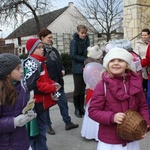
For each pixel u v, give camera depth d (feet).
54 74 15.56
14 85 8.04
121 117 7.89
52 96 11.93
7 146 7.82
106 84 8.54
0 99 7.62
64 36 81.05
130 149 8.60
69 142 14.64
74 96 19.19
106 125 8.48
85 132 14.78
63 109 16.49
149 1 36.58
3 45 88.38
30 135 11.49
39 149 12.02
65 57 50.39
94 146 13.92
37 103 11.44
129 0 36.29
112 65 8.40
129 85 8.54
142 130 7.88
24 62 10.52
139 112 8.79
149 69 17.08
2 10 75.77
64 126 17.44
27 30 116.06
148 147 13.44
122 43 14.19
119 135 8.09
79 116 19.13
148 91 16.93
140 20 35.96
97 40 90.99
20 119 7.69
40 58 11.61
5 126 7.54
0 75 7.66
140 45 19.51
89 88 14.47
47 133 16.05
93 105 8.57
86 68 13.83
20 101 7.94
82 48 18.47
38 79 11.12
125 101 8.36
